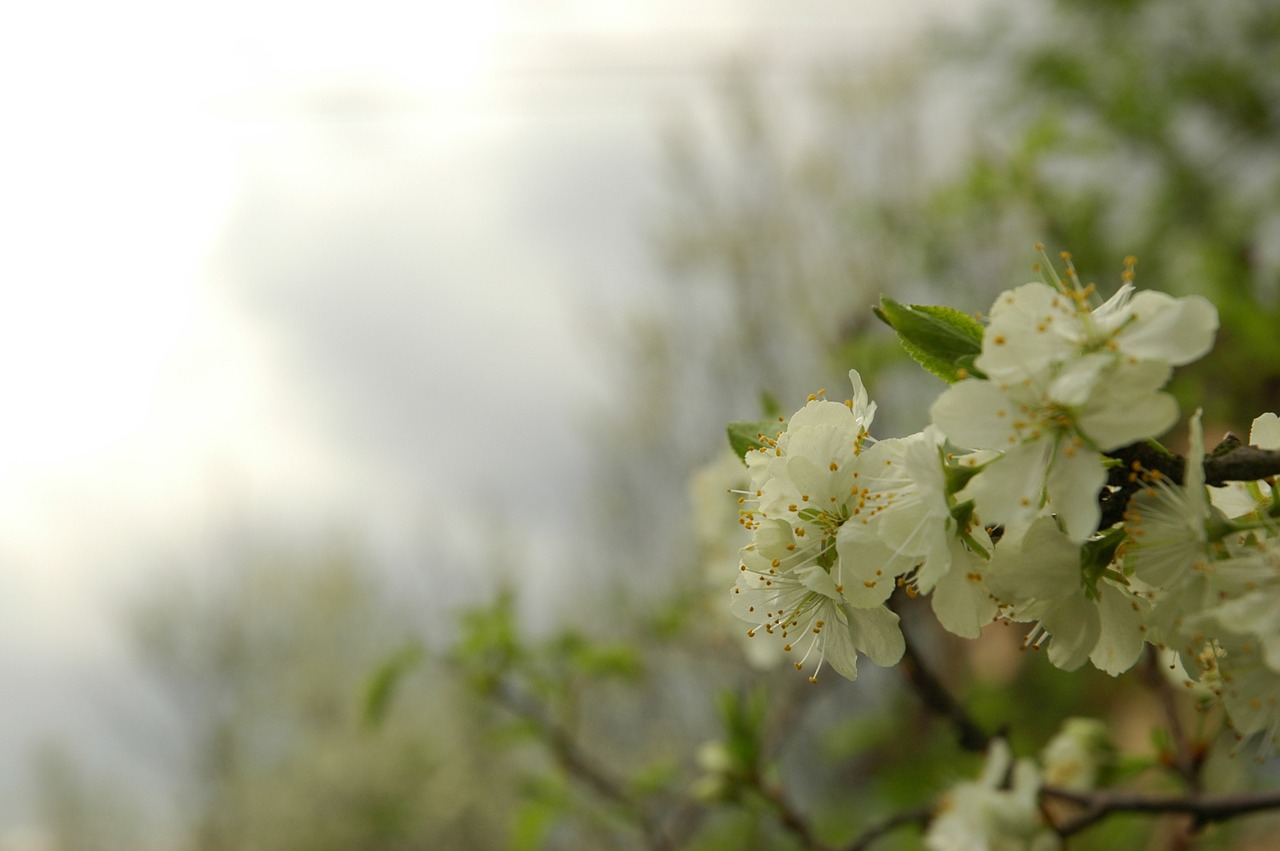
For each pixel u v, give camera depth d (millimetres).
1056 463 1220
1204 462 1230
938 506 1255
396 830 10883
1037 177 5223
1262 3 6254
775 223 7965
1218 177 5914
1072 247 5215
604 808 3619
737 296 8078
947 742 4605
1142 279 5273
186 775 13906
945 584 1319
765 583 1421
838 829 4316
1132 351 1220
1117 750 2713
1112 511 1274
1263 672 1230
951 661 5934
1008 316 1266
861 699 5766
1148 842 3492
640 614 5762
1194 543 1235
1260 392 4160
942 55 6805
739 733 2959
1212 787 2582
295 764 12672
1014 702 5066
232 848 12758
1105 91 6141
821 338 7277
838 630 1390
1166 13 6344
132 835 14906
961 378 1307
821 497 1388
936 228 5684
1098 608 1312
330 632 14320
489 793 10758
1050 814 2451
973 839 2453
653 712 6492
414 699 11188
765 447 1488
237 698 14219
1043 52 6406
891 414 5750
